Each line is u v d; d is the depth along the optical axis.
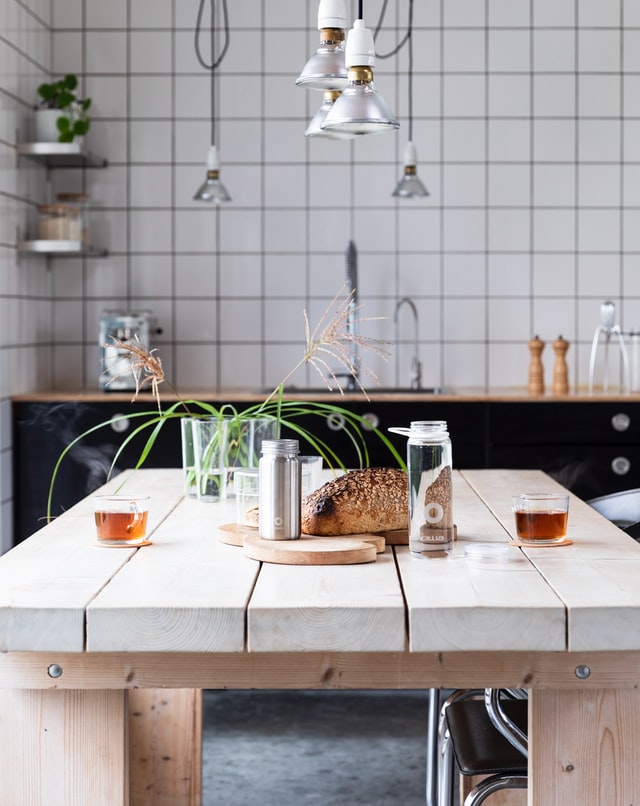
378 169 4.43
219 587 1.52
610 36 4.40
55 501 3.98
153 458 3.96
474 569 1.63
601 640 1.40
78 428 3.96
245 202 4.45
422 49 4.41
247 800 2.76
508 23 4.40
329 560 1.67
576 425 3.93
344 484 1.83
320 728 3.27
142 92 4.43
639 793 1.52
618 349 4.43
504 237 4.45
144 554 1.76
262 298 4.47
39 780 1.59
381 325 4.46
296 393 4.27
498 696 1.79
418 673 1.51
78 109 4.20
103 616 1.41
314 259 4.46
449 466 1.73
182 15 4.41
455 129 4.42
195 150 4.44
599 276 4.45
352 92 2.05
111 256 4.47
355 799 2.77
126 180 4.45
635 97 4.41
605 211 4.44
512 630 1.40
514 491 2.49
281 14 4.40
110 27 4.41
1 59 3.81
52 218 4.12
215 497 2.32
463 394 4.02
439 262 4.45
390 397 3.91
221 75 4.42
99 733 1.58
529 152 4.43
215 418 2.33
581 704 1.52
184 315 4.48
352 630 1.41
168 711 2.60
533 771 1.53
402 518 1.84
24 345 4.14
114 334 4.15
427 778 2.59
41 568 1.65
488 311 4.46
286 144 4.44
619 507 2.51
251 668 1.52
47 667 1.54
